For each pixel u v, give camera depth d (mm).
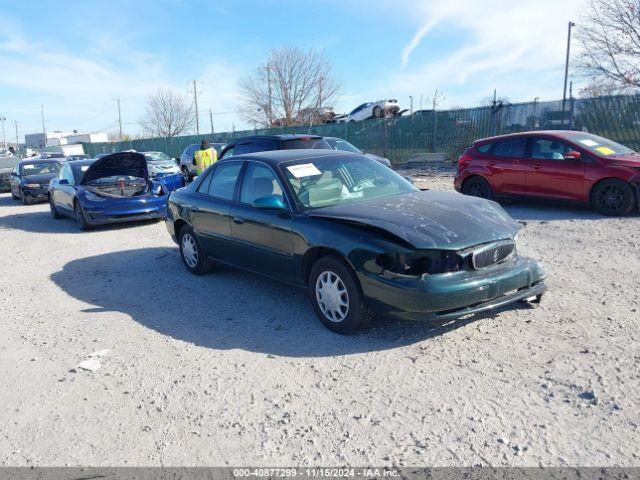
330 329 4965
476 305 4500
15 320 5883
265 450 3232
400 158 25031
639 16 24938
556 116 19859
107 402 3918
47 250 9859
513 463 2986
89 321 5695
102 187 11820
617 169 9555
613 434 3193
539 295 5180
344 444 3248
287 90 46375
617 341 4387
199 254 7055
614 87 27062
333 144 12609
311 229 5000
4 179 23391
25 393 4133
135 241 10164
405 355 4375
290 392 3898
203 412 3701
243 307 5832
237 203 6113
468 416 3457
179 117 63906
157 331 5270
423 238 4340
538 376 3904
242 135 34625
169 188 15367
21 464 3240
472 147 11789
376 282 4434
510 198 11125
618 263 6699
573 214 10227
